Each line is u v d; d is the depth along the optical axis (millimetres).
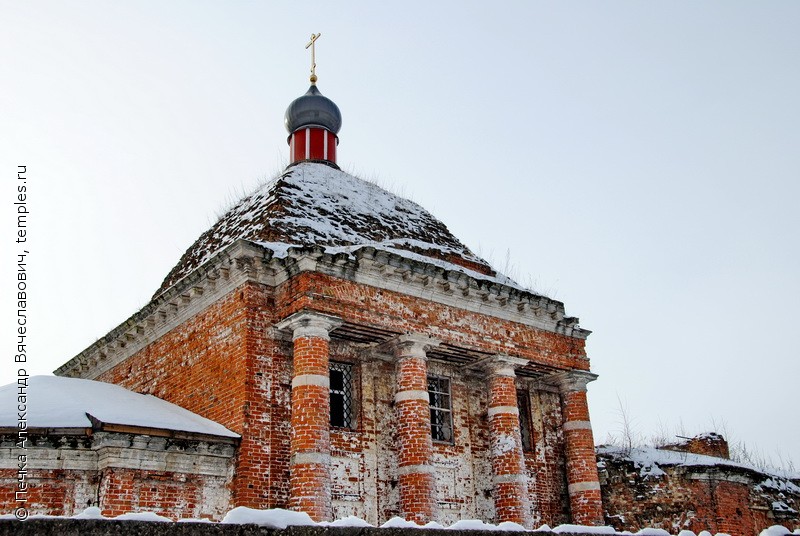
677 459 22906
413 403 17891
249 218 21641
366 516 17484
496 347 20031
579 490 20891
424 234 23594
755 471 23156
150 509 14938
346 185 24062
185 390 18594
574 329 22094
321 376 16453
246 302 17250
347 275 17703
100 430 14578
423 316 18828
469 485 19531
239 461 16000
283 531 7508
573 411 21609
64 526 6680
